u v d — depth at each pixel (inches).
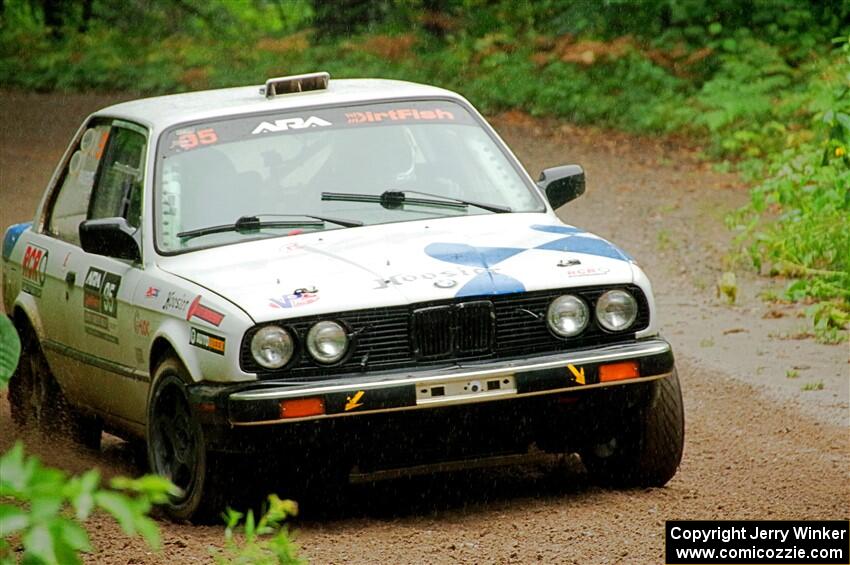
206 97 824.9
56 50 3004.4
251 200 731.4
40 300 852.6
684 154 2132.1
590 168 2053.4
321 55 2810.0
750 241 1524.4
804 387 951.0
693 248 1520.7
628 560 591.5
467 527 651.5
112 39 3026.6
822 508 676.7
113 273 748.0
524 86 2496.3
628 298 676.1
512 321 657.6
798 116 2137.1
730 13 2501.2
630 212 1749.5
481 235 716.7
